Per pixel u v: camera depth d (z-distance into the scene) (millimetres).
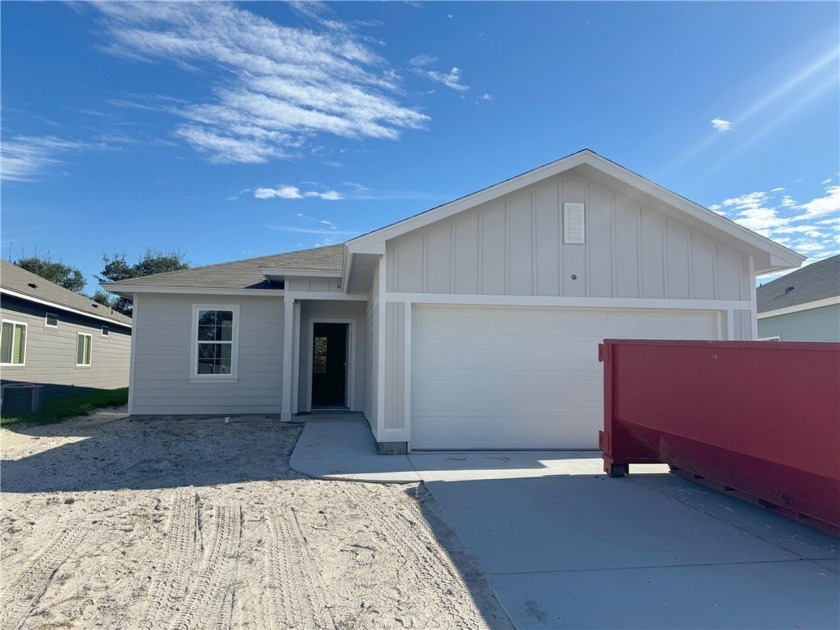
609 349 7070
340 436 10172
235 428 11336
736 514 5348
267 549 4402
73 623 3160
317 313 14477
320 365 17703
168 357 13445
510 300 8703
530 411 8805
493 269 8719
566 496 5965
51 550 4348
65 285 41156
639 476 6918
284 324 13227
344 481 6695
